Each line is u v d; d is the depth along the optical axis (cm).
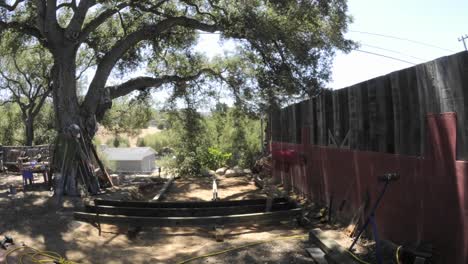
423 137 516
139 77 1755
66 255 677
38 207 977
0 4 1353
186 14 1694
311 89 1388
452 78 452
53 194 1132
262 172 1672
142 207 940
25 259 636
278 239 724
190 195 1358
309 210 937
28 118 2930
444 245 480
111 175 1545
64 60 1279
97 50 1866
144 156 2786
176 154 2091
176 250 725
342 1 1359
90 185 1215
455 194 458
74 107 1298
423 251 496
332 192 859
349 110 759
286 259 624
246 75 1825
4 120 3306
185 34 1892
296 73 1409
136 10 1688
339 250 602
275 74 1433
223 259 644
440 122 479
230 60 1880
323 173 922
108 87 1631
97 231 820
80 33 1323
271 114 1566
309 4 1316
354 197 742
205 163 2077
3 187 1291
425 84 506
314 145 988
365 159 693
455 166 455
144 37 1479
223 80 1903
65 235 778
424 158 516
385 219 625
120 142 3988
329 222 827
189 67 2003
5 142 3247
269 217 836
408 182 555
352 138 748
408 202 557
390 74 595
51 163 1240
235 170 1922
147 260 663
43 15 1267
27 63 2725
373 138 660
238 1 1383
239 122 2247
